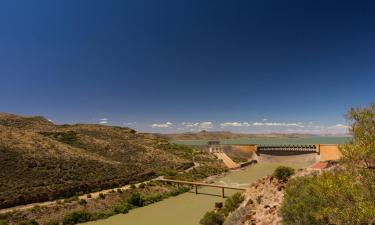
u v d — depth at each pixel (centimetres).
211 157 18150
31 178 8481
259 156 17750
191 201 8669
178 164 14875
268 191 4500
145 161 14412
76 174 9669
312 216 2295
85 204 7488
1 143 10056
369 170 1792
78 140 15088
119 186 9938
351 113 1933
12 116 19662
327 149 14588
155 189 9775
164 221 6619
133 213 7425
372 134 1850
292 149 16325
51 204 7275
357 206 1712
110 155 14225
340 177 1891
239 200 5366
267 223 3334
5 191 7344
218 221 4966
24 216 6406
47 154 10594
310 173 4247
